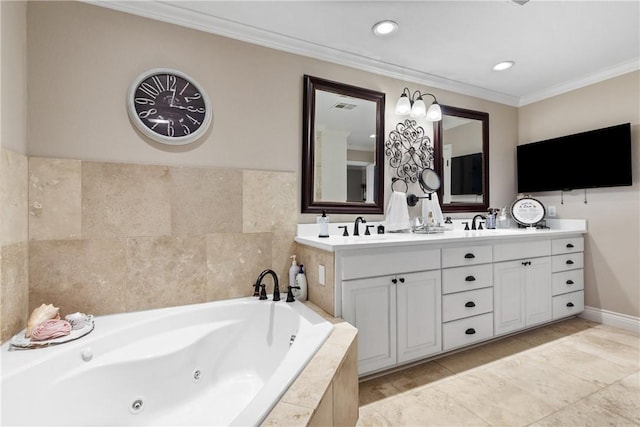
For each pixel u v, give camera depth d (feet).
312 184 7.17
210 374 5.38
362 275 5.67
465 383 5.76
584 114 9.00
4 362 3.73
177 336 5.23
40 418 3.67
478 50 7.36
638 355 6.79
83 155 5.20
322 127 7.32
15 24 4.52
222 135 6.29
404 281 6.07
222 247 6.24
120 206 5.43
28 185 4.81
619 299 8.41
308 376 3.49
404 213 7.99
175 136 5.78
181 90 5.86
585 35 6.73
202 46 6.13
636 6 5.72
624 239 8.29
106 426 4.17
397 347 5.98
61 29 5.09
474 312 6.92
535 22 6.24
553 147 9.45
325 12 5.92
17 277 4.52
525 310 7.76
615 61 7.94
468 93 9.53
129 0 5.44
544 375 6.00
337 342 4.42
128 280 5.49
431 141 8.96
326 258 5.73
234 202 6.37
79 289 5.16
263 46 6.72
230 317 5.87
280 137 6.88
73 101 5.15
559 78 8.96
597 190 8.82
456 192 9.25
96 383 4.18
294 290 6.35
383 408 5.04
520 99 10.50
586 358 6.68
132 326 4.93
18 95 4.59
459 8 5.81
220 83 6.28
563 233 8.47
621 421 4.68
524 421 4.72
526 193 10.40
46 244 4.95
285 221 6.89
